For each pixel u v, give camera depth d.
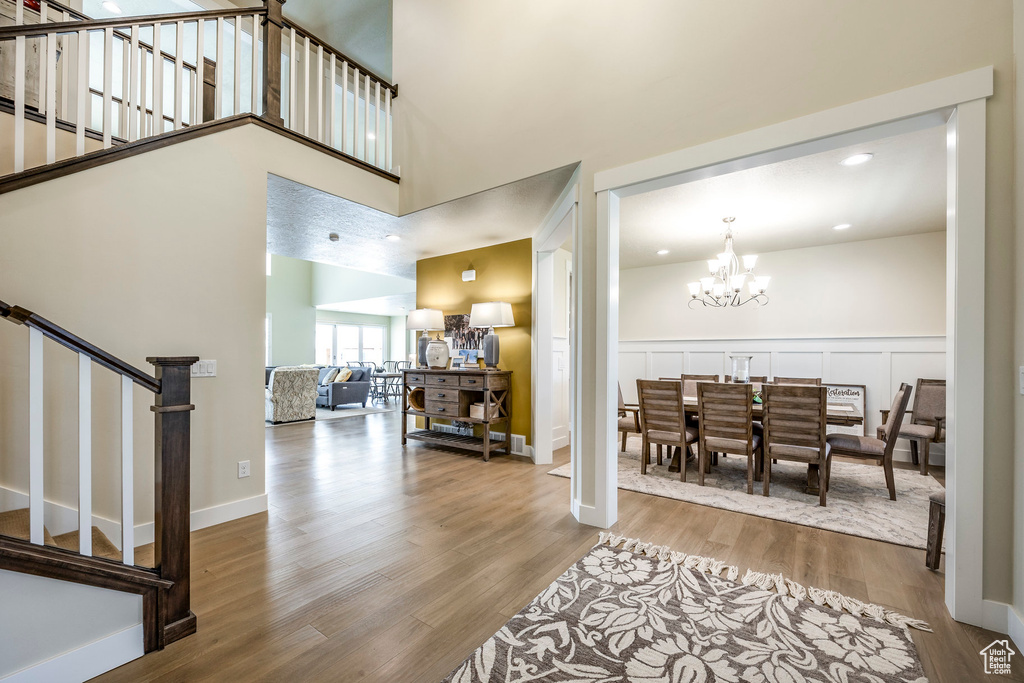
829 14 2.06
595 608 1.83
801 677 1.43
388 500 3.20
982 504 1.69
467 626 1.70
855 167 3.08
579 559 2.27
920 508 3.05
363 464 4.31
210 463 2.71
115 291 2.38
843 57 2.02
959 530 1.73
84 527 1.44
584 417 2.79
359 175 3.62
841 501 3.20
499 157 3.25
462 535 2.57
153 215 2.52
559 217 3.43
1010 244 1.66
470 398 4.77
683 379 5.51
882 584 2.03
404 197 3.92
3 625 1.25
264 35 3.09
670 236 4.87
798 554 2.34
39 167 2.17
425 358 5.36
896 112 1.88
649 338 6.40
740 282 4.14
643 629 1.68
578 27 2.87
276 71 3.11
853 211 3.99
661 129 2.52
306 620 1.73
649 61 2.57
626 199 3.69
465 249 5.32
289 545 2.42
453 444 4.66
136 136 2.60
